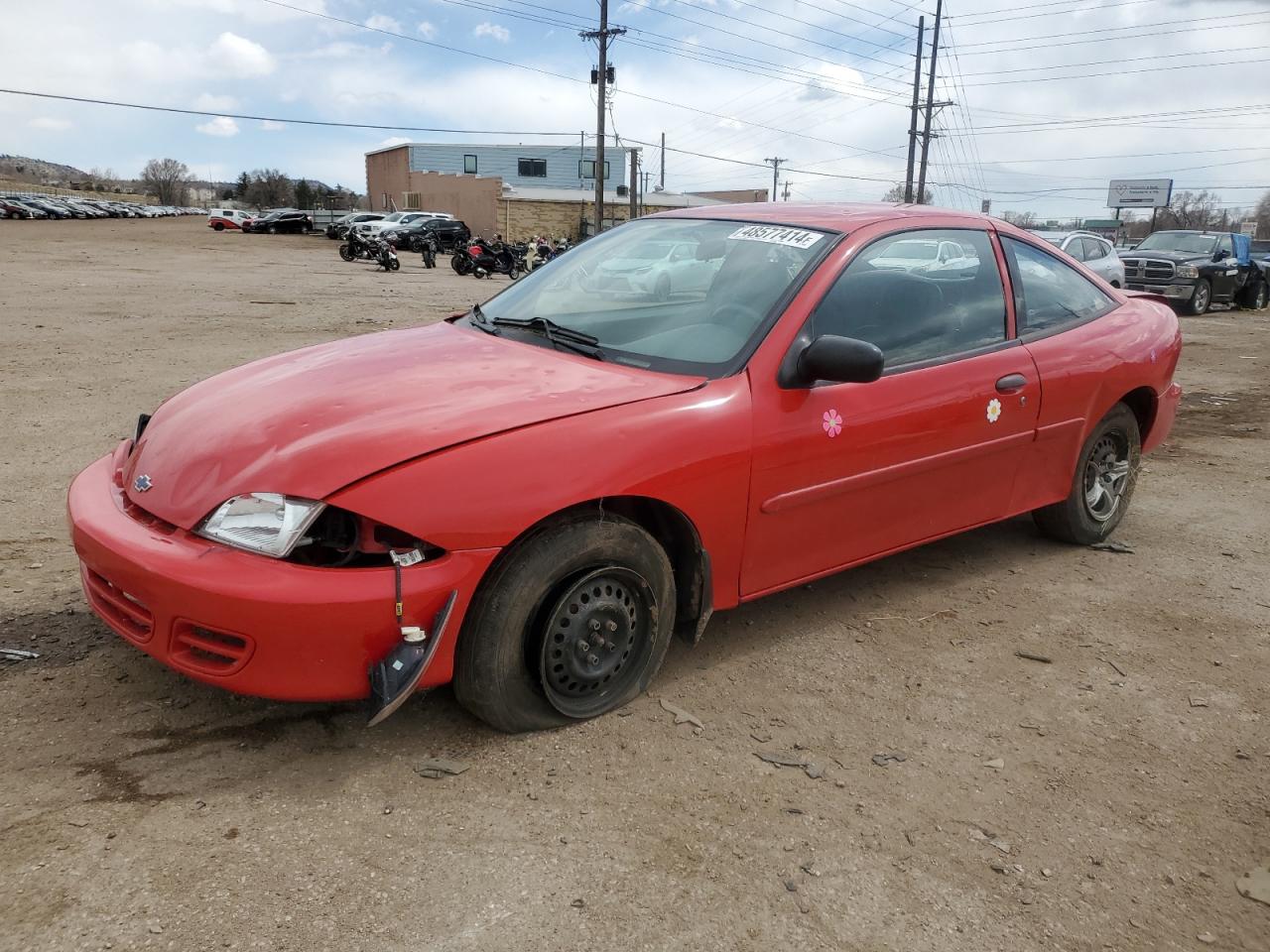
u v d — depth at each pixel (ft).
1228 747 10.02
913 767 9.36
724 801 8.59
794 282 11.07
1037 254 14.53
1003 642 12.24
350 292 59.26
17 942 6.48
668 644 10.23
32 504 15.60
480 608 8.62
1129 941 7.25
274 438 8.75
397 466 8.23
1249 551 16.05
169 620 8.21
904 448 11.69
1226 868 8.13
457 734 9.33
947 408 12.07
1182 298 62.18
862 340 11.36
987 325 13.14
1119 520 16.17
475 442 8.57
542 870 7.55
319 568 8.04
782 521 10.73
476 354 10.84
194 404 10.25
